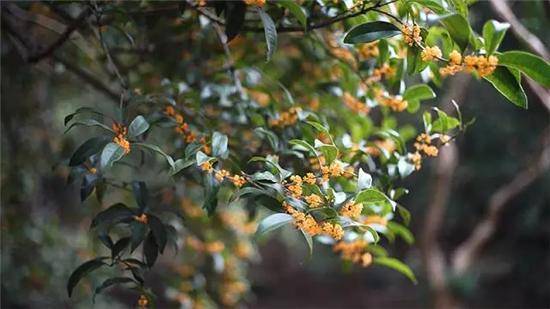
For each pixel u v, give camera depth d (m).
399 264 2.84
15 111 4.48
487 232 6.05
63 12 2.95
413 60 2.44
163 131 3.69
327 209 2.32
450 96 5.42
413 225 8.64
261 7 2.49
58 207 5.95
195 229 3.93
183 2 2.74
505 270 9.34
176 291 4.14
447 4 2.45
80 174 2.60
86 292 5.05
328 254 11.12
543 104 3.34
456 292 6.95
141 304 2.62
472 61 2.31
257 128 2.65
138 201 2.59
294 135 2.73
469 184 9.02
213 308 4.33
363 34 2.39
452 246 9.29
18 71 4.12
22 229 4.59
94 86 3.30
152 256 2.59
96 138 2.47
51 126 5.14
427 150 2.65
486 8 4.57
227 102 2.90
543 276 9.02
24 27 3.63
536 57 2.30
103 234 2.64
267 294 11.45
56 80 4.41
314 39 2.96
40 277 4.85
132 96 2.72
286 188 2.36
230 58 2.96
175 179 2.71
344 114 3.04
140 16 2.88
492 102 8.47
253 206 2.97
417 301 10.38
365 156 2.70
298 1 2.66
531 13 3.52
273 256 12.21
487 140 8.65
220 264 3.95
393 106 2.76
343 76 2.99
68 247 5.09
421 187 8.54
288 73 3.16
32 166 4.78
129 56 3.67
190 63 3.08
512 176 8.58
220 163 2.63
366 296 11.05
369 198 2.35
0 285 4.73
